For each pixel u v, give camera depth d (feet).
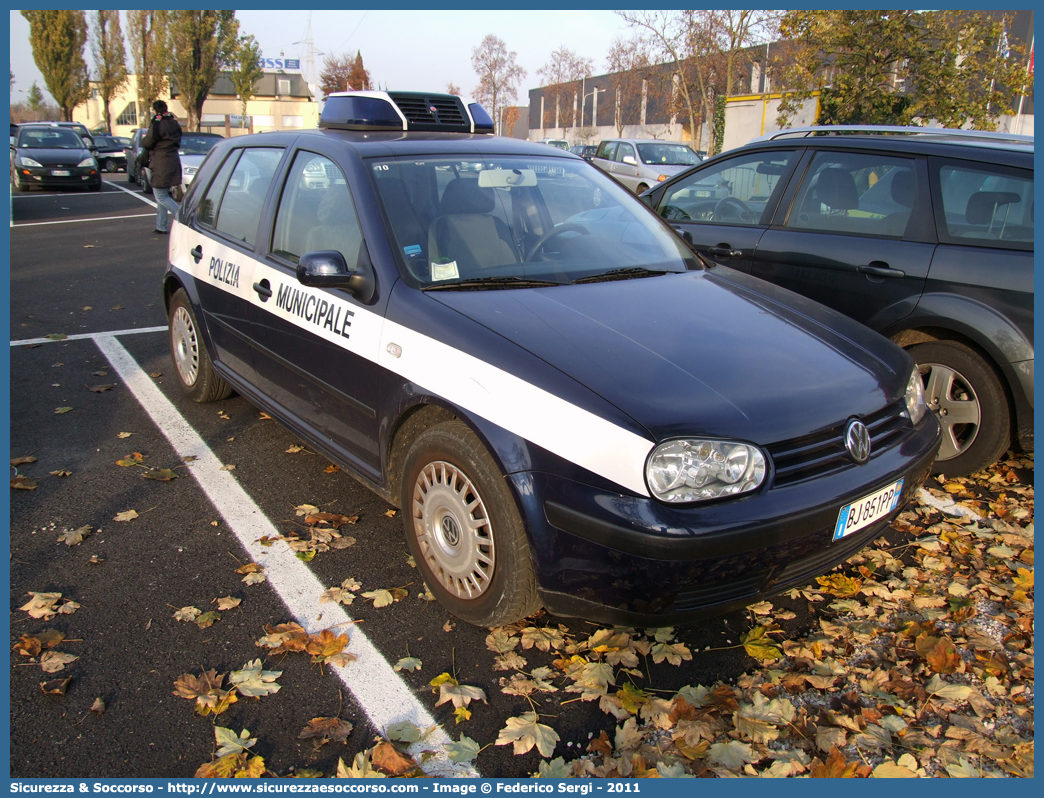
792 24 47.03
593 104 169.68
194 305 14.55
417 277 9.48
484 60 191.93
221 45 157.17
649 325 8.87
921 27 44.04
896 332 12.88
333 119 12.96
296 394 11.57
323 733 7.25
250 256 12.59
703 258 12.00
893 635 8.96
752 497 7.29
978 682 8.23
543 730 7.30
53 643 8.36
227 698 7.59
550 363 7.86
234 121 201.57
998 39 43.29
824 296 13.84
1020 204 11.69
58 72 177.27
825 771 6.99
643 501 7.07
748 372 8.10
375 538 10.77
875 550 10.82
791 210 14.65
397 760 6.90
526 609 8.16
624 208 12.25
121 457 13.20
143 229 42.65
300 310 10.98
